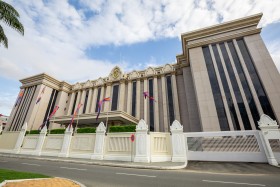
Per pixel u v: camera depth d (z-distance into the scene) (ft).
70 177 29.17
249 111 74.23
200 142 56.95
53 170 36.60
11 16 51.26
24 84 155.22
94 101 137.49
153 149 54.49
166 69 123.44
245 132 53.52
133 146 55.62
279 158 45.29
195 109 98.43
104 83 140.26
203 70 91.66
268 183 25.49
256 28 87.71
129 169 39.75
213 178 29.14
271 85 73.72
